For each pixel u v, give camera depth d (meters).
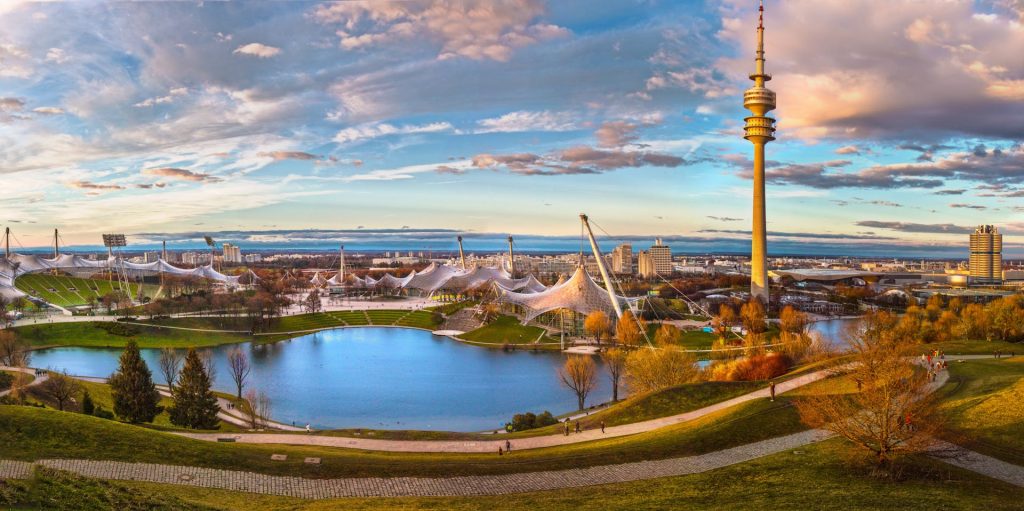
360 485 72.50
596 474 75.31
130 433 81.50
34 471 63.56
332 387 190.25
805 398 97.12
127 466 71.94
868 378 71.69
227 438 101.38
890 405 68.81
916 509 57.12
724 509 60.19
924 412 68.00
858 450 72.94
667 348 150.38
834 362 126.62
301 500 67.00
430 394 181.00
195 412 125.69
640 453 81.56
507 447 93.00
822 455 75.06
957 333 191.00
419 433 106.62
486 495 69.19
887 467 68.31
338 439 102.31
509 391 184.25
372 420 154.12
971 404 86.88
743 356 183.12
